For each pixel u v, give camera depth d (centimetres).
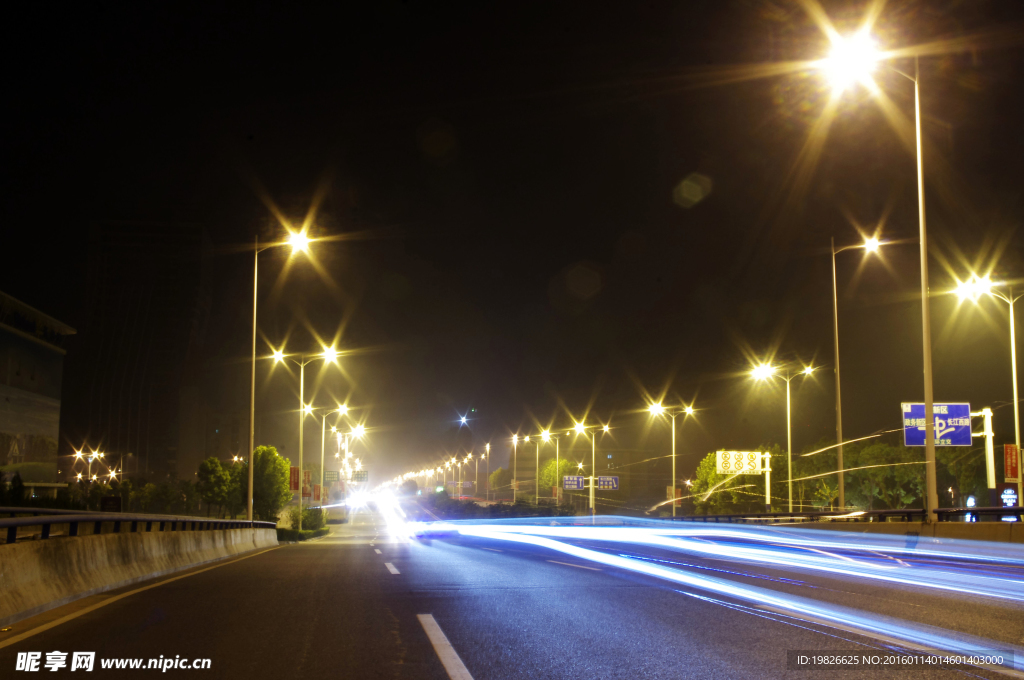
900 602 1105
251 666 723
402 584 1341
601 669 711
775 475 7594
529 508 9456
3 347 8138
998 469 6775
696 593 1207
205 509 8575
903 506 7512
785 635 860
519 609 1045
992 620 955
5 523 991
